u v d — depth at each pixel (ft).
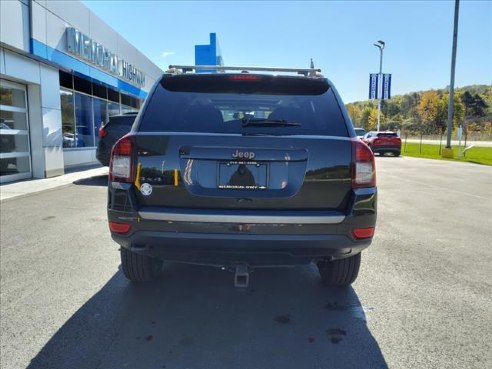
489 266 15.39
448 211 26.32
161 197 9.64
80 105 51.83
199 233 9.48
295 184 9.58
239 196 9.52
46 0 38.78
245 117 10.79
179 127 10.03
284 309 11.60
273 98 11.09
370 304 11.98
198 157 9.55
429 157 85.05
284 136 9.68
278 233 9.47
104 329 10.30
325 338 10.04
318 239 9.57
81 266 14.79
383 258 16.21
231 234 9.44
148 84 80.69
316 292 12.80
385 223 22.66
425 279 13.98
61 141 42.22
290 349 9.53
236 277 10.01
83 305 11.64
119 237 9.98
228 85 11.20
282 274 14.35
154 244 9.75
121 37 63.16
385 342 9.87
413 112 416.05
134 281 13.12
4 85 35.35
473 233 20.47
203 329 10.39
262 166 9.57
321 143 9.70
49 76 39.88
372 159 9.98
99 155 38.47
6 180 36.04
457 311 11.58
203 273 14.21
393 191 35.17
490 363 9.00
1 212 23.77
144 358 9.05
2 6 32.14
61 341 9.71
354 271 12.14
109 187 10.05
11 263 15.05
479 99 381.19
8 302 11.78
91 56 50.31
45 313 11.12
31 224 20.95
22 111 37.91
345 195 9.77
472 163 68.33
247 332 10.28
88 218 22.35
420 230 21.03
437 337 10.12
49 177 40.01
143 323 10.65
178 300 12.05
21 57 35.47
